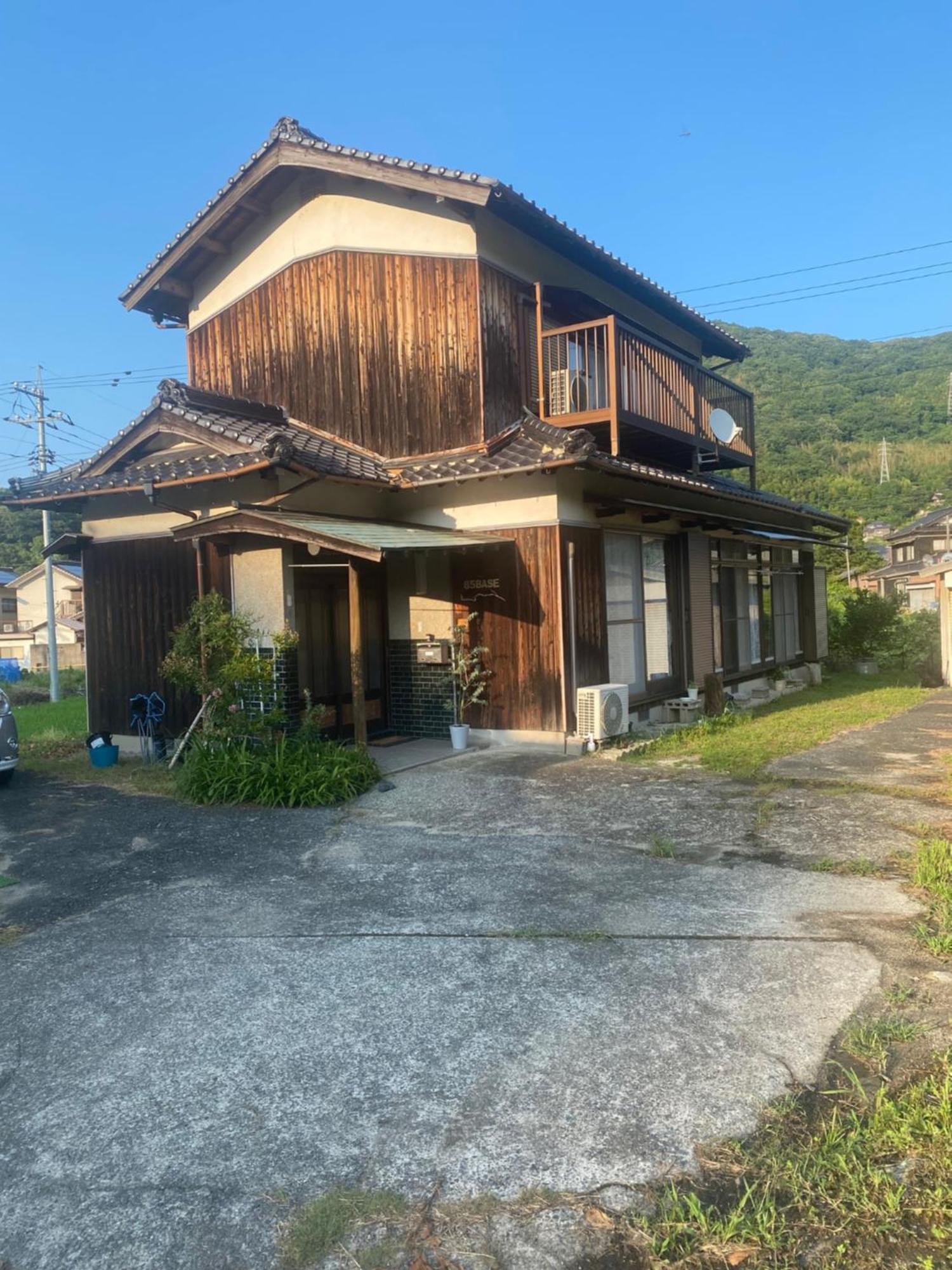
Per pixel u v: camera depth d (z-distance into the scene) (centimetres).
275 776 671
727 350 1531
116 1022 325
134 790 751
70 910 451
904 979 336
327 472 782
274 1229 214
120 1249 210
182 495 866
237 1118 261
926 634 1711
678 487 926
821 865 476
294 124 995
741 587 1293
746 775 714
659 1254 203
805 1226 210
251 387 1074
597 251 1030
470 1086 273
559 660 847
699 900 430
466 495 896
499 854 518
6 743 773
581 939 384
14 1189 232
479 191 858
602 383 1147
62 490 912
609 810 614
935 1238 205
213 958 380
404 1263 202
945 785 662
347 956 376
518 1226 212
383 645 962
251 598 819
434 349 933
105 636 974
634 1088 267
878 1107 251
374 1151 243
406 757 828
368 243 973
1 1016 334
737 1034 297
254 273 1070
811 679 1493
